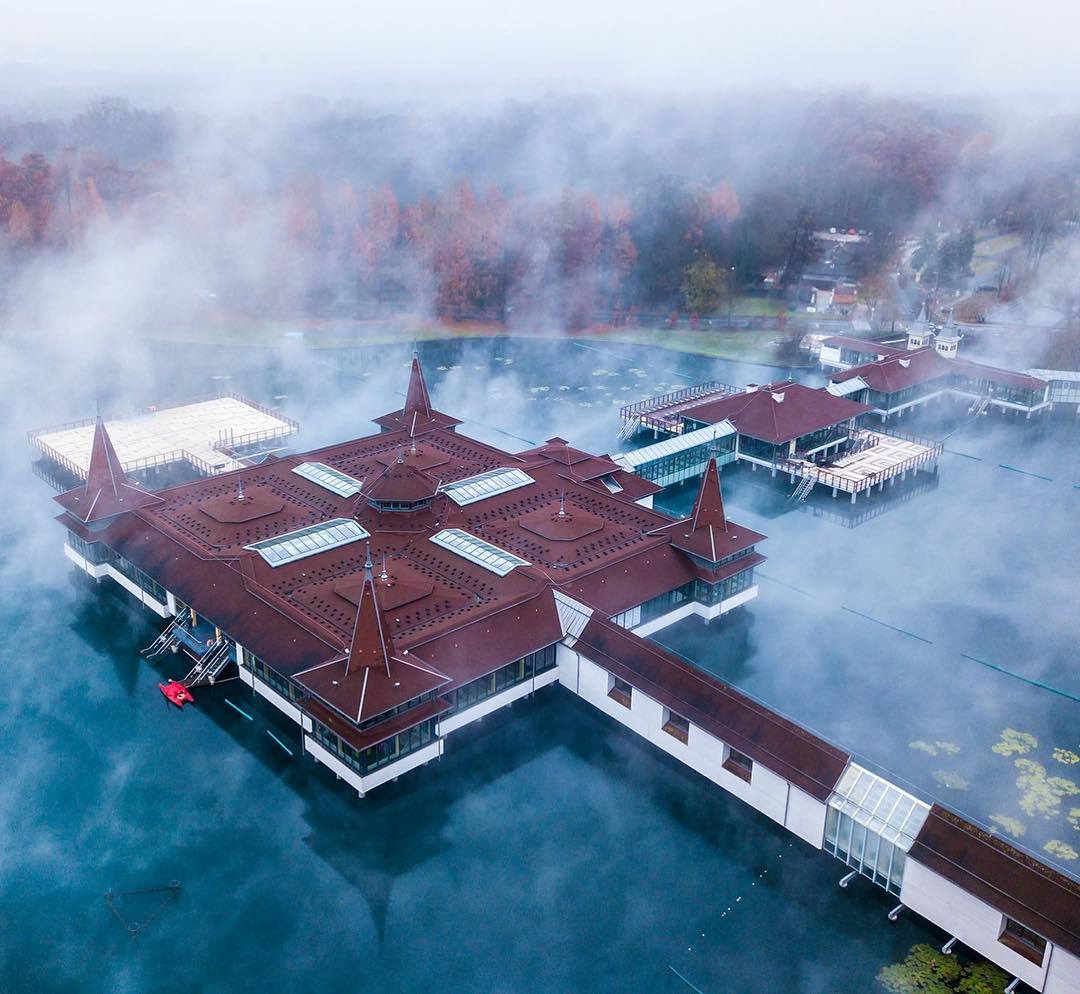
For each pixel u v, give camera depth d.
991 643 95.25
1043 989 57.75
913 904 63.78
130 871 68.12
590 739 80.12
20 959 62.03
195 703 84.50
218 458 123.50
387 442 117.19
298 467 108.56
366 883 67.06
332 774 76.38
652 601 91.00
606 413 158.88
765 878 67.44
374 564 90.19
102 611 97.69
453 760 77.81
